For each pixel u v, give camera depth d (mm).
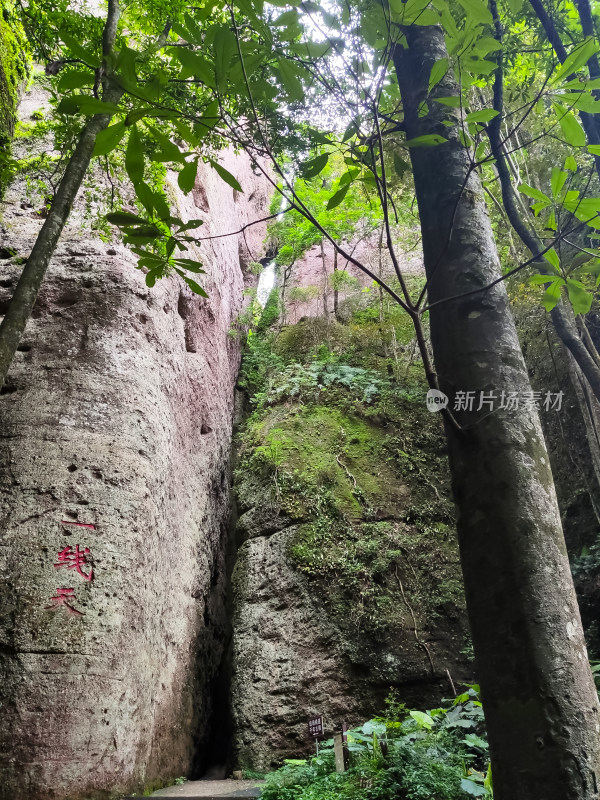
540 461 1749
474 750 6336
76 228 7594
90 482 6227
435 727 6352
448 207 2059
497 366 1827
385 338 12188
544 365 9359
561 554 1647
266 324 13766
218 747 8375
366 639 8117
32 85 8883
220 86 1639
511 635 1551
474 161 2072
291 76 1853
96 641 5617
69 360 6773
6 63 7992
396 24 1878
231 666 8562
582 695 1483
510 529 1637
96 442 6445
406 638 8125
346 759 5777
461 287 1943
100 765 5301
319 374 11500
